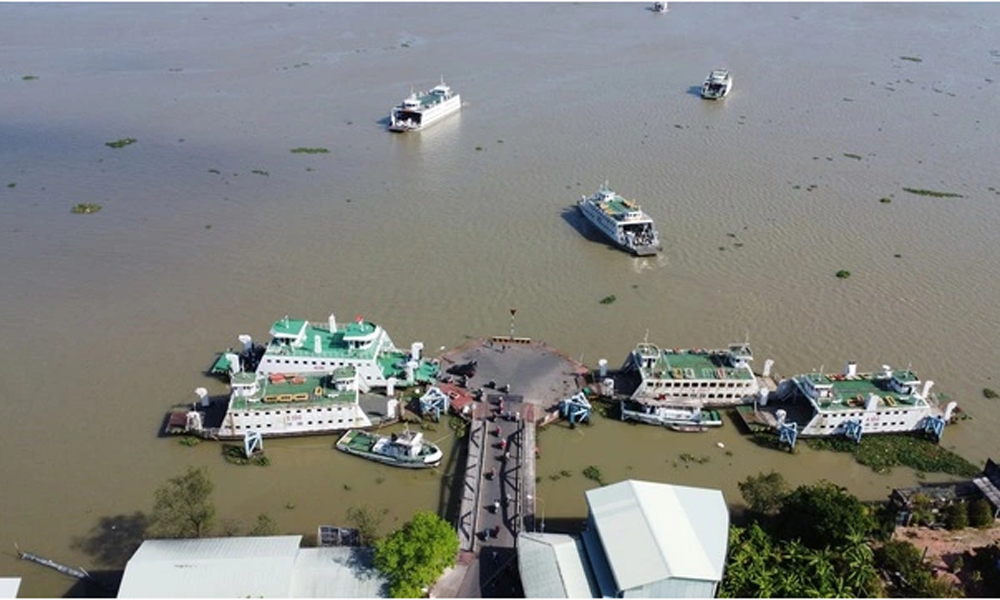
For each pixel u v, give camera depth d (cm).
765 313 12469
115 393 10581
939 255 14212
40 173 17838
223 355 11206
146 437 9812
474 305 12725
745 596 7344
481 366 11181
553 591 7206
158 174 17925
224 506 8819
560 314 12512
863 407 9838
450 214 15950
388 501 8938
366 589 7244
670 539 7394
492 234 15112
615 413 10350
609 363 11338
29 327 12006
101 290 13025
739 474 9369
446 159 19000
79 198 16550
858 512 7956
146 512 8694
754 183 17362
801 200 16475
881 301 12750
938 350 11544
